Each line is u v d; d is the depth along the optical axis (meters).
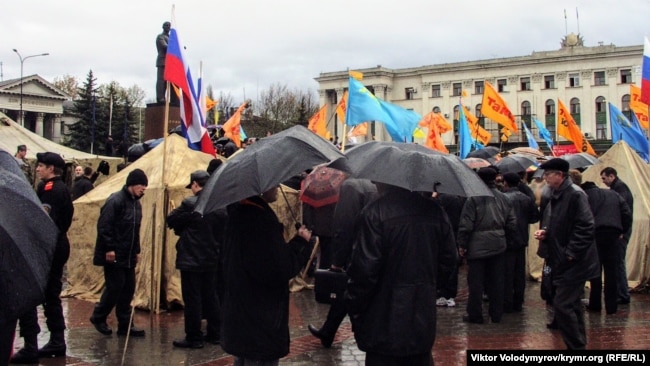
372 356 4.62
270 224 4.59
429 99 83.81
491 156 14.84
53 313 7.00
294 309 9.99
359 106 13.72
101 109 60.31
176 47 8.84
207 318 7.64
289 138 4.66
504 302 9.58
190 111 9.26
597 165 12.72
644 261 11.64
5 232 2.59
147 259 9.80
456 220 10.45
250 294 4.63
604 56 73.62
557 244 6.57
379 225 4.53
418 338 4.47
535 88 77.56
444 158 4.89
